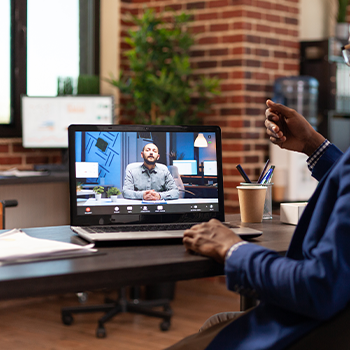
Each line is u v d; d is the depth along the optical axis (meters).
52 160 4.14
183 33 3.89
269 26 3.98
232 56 3.85
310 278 0.89
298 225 1.05
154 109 3.90
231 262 1.02
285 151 3.89
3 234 1.32
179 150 1.49
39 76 4.13
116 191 1.43
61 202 3.72
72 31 4.30
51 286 0.96
